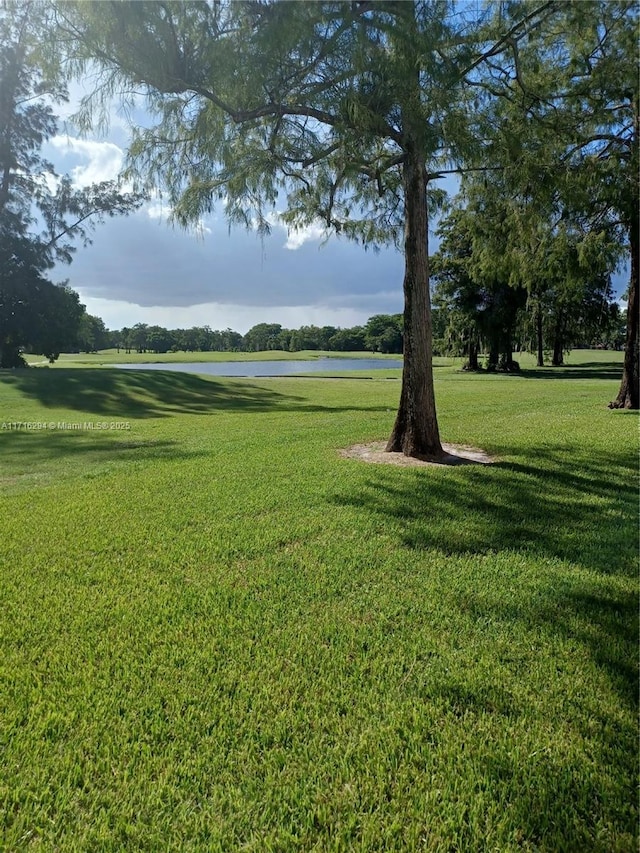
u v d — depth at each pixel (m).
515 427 9.45
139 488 5.69
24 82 21.98
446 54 5.03
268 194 6.36
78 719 2.11
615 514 4.62
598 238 10.88
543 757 1.89
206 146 5.32
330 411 13.97
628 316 12.31
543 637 2.68
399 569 3.53
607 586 3.26
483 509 4.79
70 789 1.78
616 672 2.39
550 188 6.62
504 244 10.78
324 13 4.35
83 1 4.09
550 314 29.64
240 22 4.54
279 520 4.54
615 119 8.47
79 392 18.02
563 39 6.29
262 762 1.88
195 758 1.90
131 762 1.88
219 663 2.48
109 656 2.55
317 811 1.69
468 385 21.25
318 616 2.91
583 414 11.18
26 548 3.98
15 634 2.75
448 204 8.45
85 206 25.91
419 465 6.60
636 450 7.30
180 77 4.67
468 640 2.66
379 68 4.64
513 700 2.20
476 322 33.56
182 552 3.87
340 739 1.99
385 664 2.46
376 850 1.56
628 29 6.15
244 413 14.30
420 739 1.99
